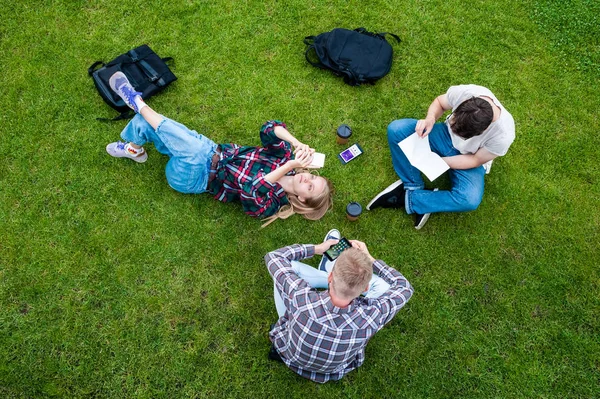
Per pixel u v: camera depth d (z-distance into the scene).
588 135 3.77
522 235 3.46
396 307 2.39
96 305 3.10
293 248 2.68
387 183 3.56
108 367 2.98
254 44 3.82
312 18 3.95
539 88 3.89
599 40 4.05
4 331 2.99
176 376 3.00
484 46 3.99
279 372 3.04
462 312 3.26
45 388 2.90
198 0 3.88
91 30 3.72
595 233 3.49
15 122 3.43
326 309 2.19
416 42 3.96
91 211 3.29
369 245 3.38
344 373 2.80
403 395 3.06
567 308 3.30
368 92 3.77
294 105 3.68
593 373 3.15
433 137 3.22
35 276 3.12
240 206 3.39
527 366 3.15
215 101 3.64
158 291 3.16
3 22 3.67
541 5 4.09
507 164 3.64
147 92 3.49
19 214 3.24
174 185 3.17
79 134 3.46
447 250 3.40
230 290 3.21
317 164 2.93
